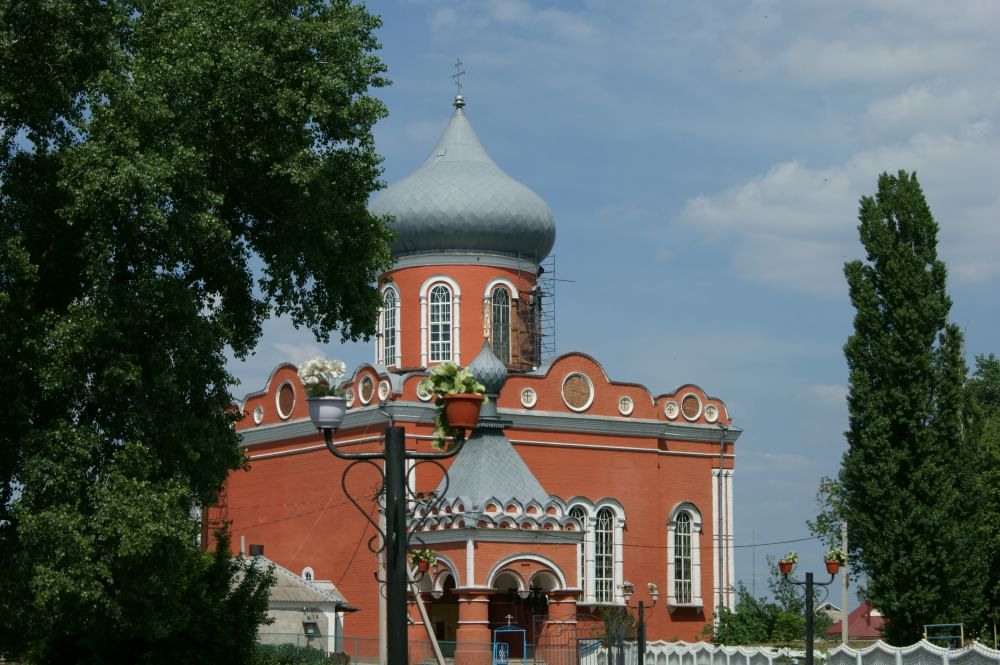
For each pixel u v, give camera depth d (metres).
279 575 57.09
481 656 53.25
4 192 30.25
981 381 81.94
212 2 32.34
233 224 34.31
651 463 65.88
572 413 64.19
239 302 34.91
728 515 67.75
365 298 35.62
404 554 17.11
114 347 29.50
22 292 29.28
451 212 65.75
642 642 40.19
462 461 57.62
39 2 29.12
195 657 33.25
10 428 29.31
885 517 48.41
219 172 32.75
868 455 48.84
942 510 47.66
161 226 28.88
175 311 29.97
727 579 67.12
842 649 39.28
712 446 68.06
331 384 18.38
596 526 64.06
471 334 66.00
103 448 29.66
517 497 56.38
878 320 49.69
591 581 62.88
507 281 67.00
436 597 55.06
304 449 63.72
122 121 29.66
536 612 57.97
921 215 50.09
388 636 17.05
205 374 31.55
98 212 28.98
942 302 49.72
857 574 50.34
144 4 32.41
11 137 30.38
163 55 30.98
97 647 32.66
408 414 60.03
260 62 31.34
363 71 33.41
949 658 35.66
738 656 43.03
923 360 48.69
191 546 29.95
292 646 47.44
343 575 60.75
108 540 28.23
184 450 30.22
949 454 48.81
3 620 28.64
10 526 29.31
